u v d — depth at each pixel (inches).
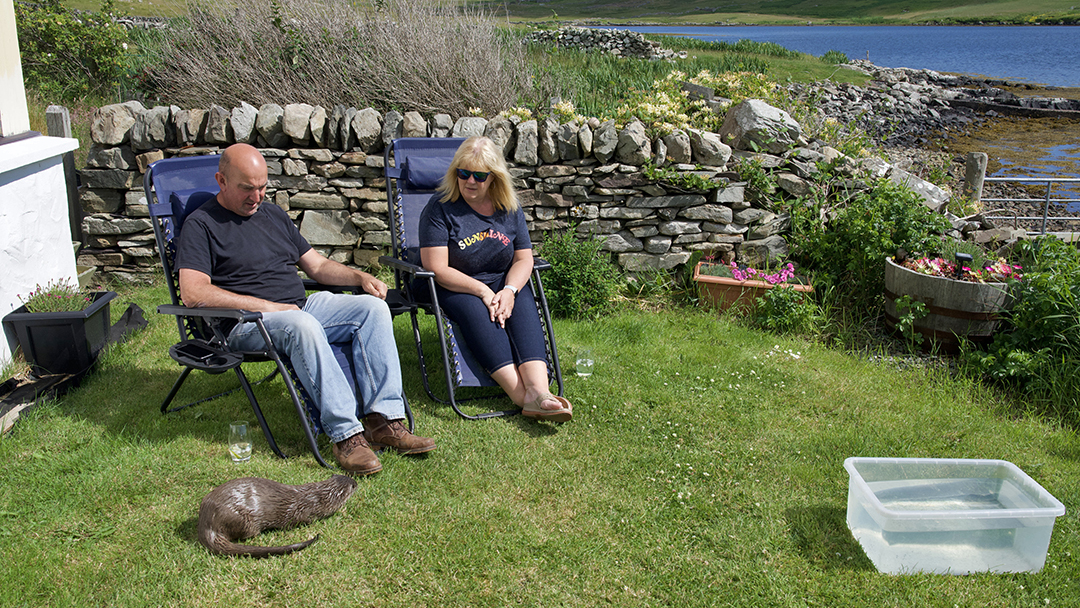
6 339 137.3
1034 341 159.9
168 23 299.0
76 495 104.3
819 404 145.2
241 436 116.1
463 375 133.4
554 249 191.0
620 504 108.3
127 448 116.5
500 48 283.0
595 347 168.6
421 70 252.1
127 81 344.8
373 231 204.7
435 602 87.7
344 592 88.5
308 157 199.3
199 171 136.6
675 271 206.2
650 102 225.6
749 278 192.2
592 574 93.7
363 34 268.8
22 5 355.6
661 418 136.1
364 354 120.8
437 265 135.6
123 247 202.4
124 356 154.9
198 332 126.3
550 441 126.1
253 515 95.6
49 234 156.9
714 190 199.6
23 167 145.6
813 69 835.4
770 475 118.1
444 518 103.2
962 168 503.8
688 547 99.7
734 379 155.1
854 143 223.1
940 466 106.8
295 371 116.6
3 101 148.6
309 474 113.2
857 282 195.3
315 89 252.2
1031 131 724.0
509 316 135.4
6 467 110.5
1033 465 124.4
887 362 169.6
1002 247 206.5
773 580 93.6
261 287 126.5
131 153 196.7
